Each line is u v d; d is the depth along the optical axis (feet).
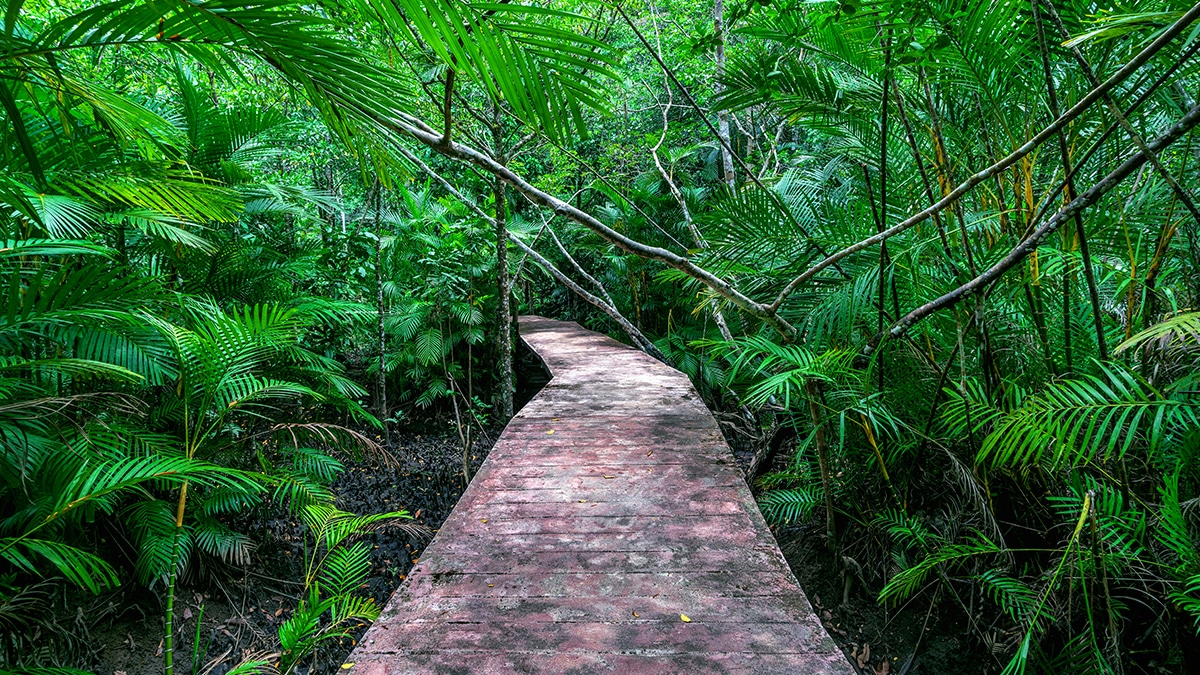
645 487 8.70
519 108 3.24
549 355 21.50
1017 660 6.18
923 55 7.16
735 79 9.53
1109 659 6.34
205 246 10.07
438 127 19.54
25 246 5.85
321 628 10.24
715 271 9.90
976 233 8.51
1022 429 5.89
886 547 8.89
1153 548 6.64
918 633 8.31
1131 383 5.67
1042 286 7.71
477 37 2.98
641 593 5.88
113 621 9.21
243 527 12.17
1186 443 5.74
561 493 8.52
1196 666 6.27
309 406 16.21
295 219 19.45
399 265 23.80
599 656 4.90
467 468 18.45
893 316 8.41
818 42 9.29
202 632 9.83
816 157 15.29
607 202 30.89
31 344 8.24
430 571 6.34
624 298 31.07
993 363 7.73
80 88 3.91
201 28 3.09
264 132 13.61
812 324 8.71
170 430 10.61
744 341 8.73
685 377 17.10
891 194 9.55
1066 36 6.15
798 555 10.42
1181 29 4.51
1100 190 5.69
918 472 8.65
